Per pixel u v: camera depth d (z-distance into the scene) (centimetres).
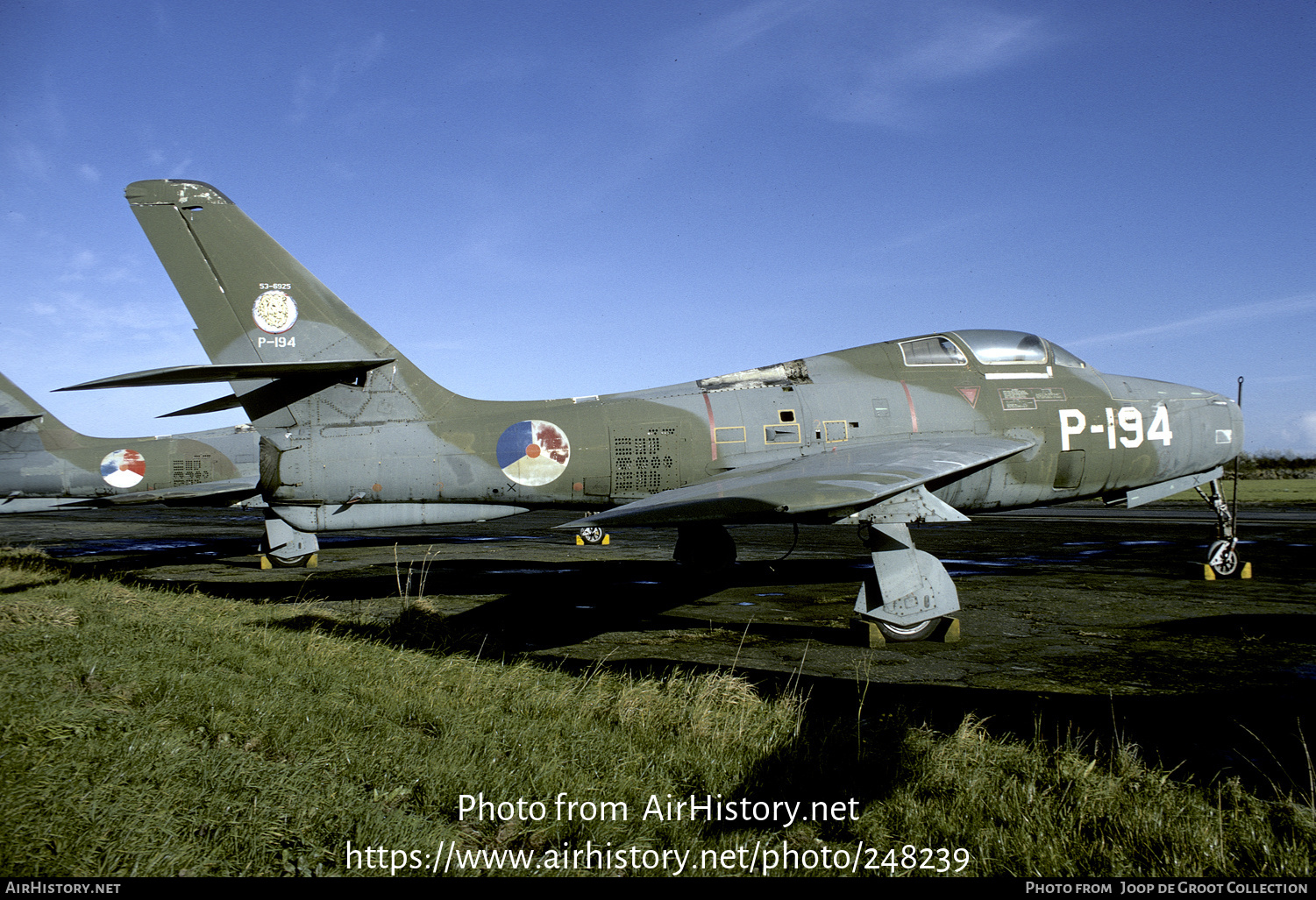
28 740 345
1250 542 1470
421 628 713
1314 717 452
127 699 426
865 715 460
